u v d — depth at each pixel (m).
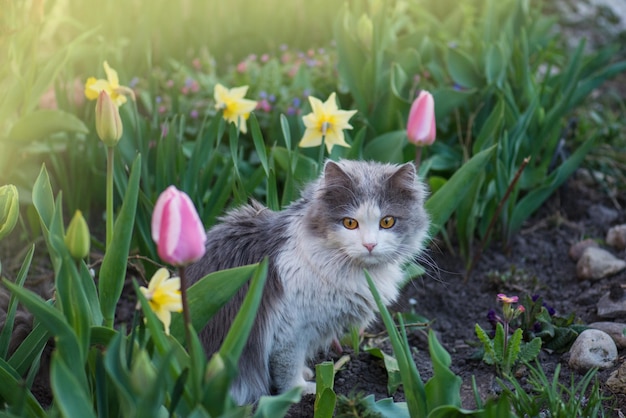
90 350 1.19
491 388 1.39
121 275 1.18
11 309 1.26
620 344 1.45
